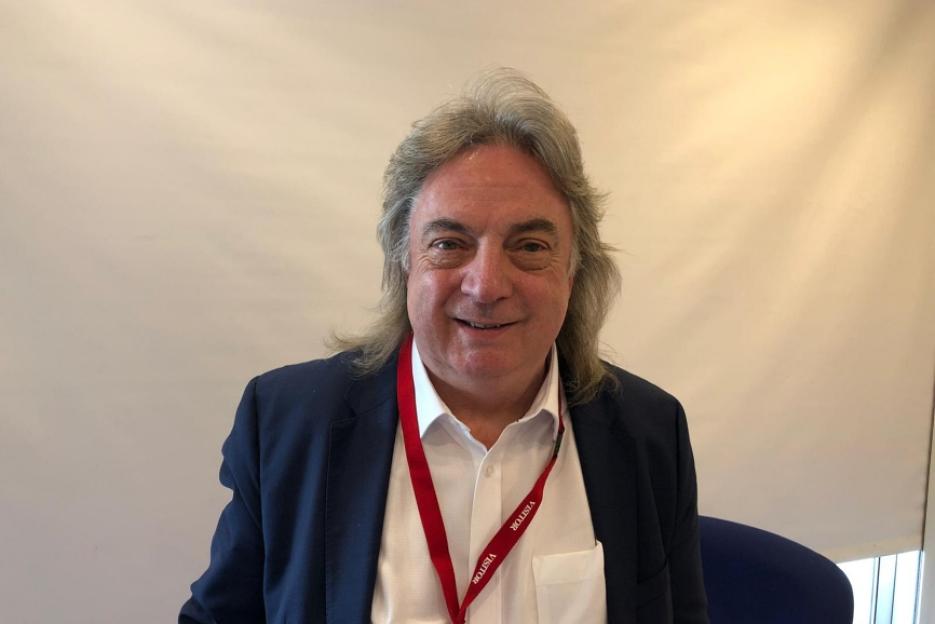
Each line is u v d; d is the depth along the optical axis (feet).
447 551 2.99
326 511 3.01
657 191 6.02
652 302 6.12
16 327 4.63
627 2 5.73
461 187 2.85
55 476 4.82
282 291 5.17
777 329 6.55
